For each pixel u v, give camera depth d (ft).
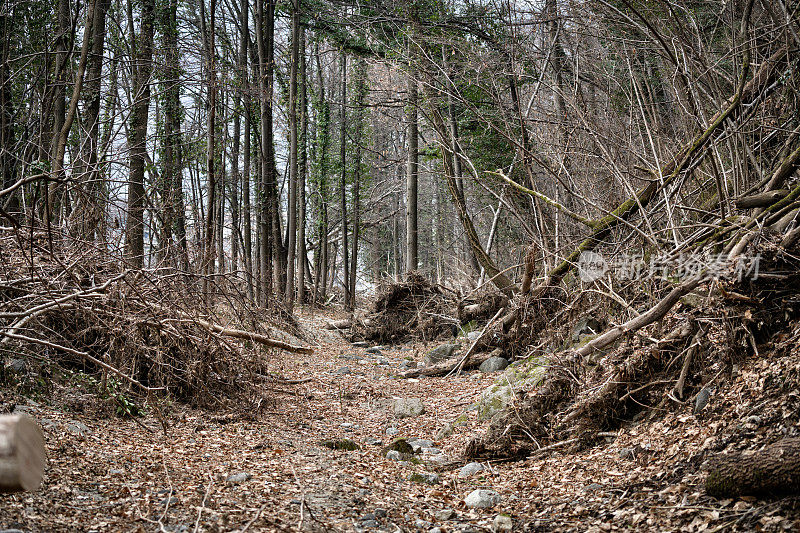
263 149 69.67
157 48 46.21
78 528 11.82
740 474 12.46
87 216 24.12
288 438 23.22
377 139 104.32
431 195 124.47
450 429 25.68
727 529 11.51
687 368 19.44
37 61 44.50
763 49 26.03
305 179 91.50
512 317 35.50
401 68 39.91
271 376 32.01
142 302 22.27
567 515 14.52
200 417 24.02
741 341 18.66
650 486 14.94
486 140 52.95
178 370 24.67
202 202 71.15
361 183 97.76
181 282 25.84
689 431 17.01
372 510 15.30
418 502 16.42
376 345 53.42
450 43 37.14
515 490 17.40
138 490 14.58
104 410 21.45
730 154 25.73
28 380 20.61
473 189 58.34
